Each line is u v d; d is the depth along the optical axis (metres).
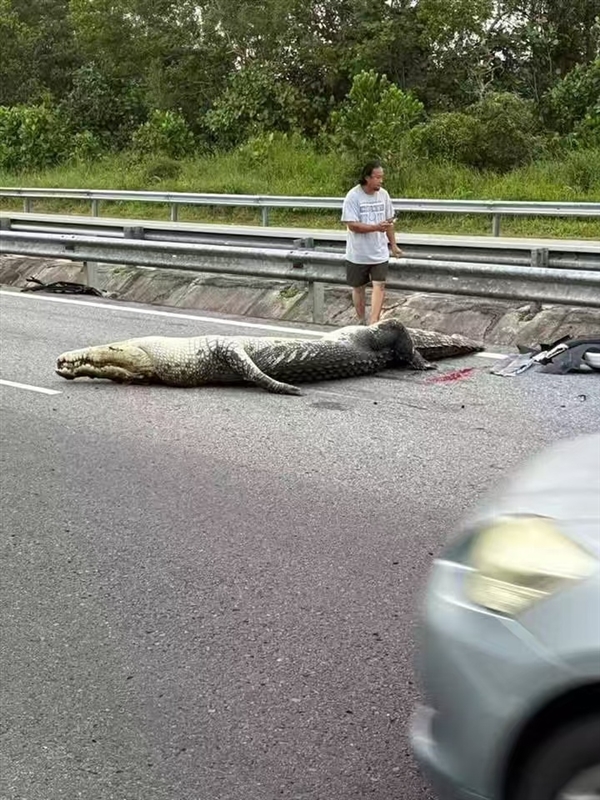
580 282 9.89
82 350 9.02
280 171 27.41
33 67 42.69
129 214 26.42
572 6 32.69
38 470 6.71
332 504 5.98
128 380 9.05
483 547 2.75
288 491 6.22
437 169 24.64
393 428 7.58
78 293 14.57
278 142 29.00
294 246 14.52
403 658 4.19
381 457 6.87
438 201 19.27
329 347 9.03
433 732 2.71
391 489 6.22
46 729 3.76
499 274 10.41
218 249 12.82
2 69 42.41
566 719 2.43
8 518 5.85
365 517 5.76
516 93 30.55
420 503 5.96
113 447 7.21
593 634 2.39
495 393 8.57
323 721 3.77
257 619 4.56
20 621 4.60
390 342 9.39
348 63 32.84
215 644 4.35
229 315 12.63
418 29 32.84
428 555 5.20
